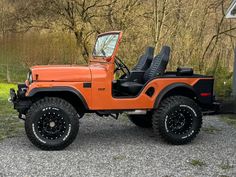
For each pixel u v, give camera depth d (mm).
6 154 5223
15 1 14000
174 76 5902
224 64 13320
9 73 14070
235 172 4668
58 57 14289
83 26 13406
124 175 4492
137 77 6238
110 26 13539
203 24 14570
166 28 13922
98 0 13297
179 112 5812
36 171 4582
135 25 13523
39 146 5391
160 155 5293
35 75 5375
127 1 13484
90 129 6824
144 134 6508
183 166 4848
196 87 5973
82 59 14070
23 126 6859
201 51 14070
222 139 6234
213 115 8273
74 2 13141
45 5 13359
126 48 13336
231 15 8758
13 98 5660
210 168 4789
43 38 14312
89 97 5527
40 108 5332
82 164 4863
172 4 13820
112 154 5309
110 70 5617
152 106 5754
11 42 14453
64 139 5426
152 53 6566
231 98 8680
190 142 5984
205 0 14688
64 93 5590
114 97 5648
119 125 7172
